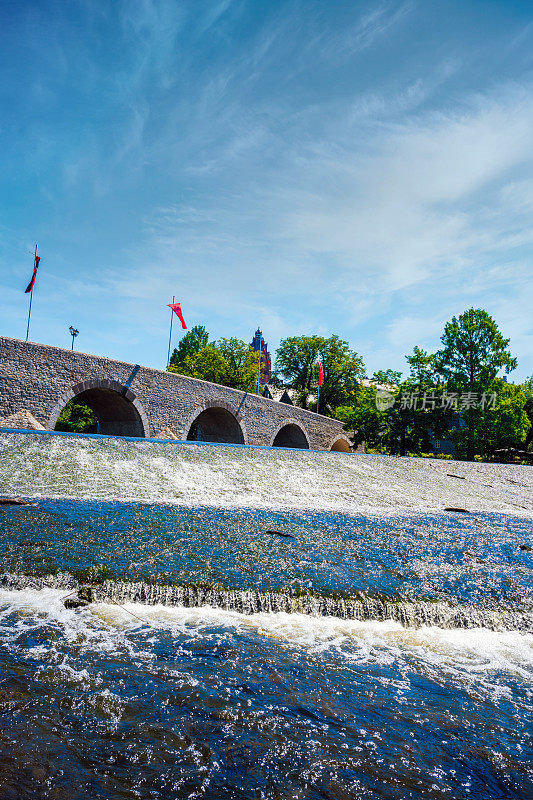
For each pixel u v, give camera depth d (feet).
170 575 23.16
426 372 121.60
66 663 16.31
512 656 19.36
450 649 19.60
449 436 128.16
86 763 11.96
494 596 24.34
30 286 84.94
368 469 69.15
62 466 46.21
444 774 12.50
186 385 93.91
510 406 119.44
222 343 176.55
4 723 13.10
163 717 13.96
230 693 15.35
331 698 15.53
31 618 19.24
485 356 118.21
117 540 27.55
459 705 15.62
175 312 124.88
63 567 23.02
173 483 47.24
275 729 13.83
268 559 26.71
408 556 29.81
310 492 51.62
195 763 12.26
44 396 68.54
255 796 11.31
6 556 23.77
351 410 138.92
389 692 16.10
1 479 40.27
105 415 91.15
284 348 204.74
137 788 11.28
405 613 21.91
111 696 14.73
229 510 38.55
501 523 43.73
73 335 114.42
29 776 11.34
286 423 127.65
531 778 12.52
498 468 86.94
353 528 36.11
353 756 12.96
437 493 59.67
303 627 20.49
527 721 14.97
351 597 22.47
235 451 64.75
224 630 19.63
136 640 18.25
